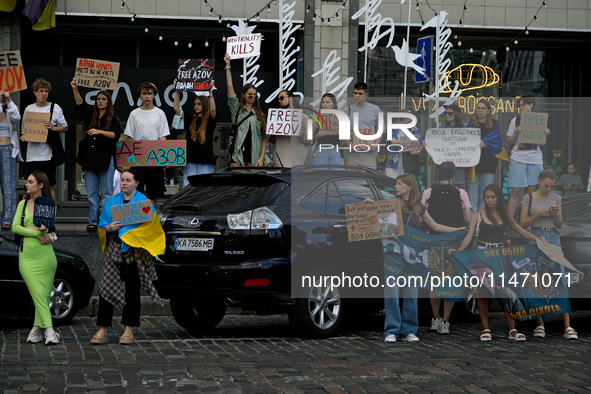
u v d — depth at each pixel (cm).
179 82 1247
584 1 1661
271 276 799
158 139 1192
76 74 1167
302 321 835
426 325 1007
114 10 1498
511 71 1722
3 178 1197
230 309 1108
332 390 589
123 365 678
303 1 1564
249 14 1547
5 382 602
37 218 789
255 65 1603
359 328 958
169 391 580
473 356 752
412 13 1611
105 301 793
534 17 1620
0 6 1425
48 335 790
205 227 814
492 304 1173
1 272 904
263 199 820
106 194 1166
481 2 1627
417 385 616
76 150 1538
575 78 1756
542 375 660
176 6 1520
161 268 827
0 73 1172
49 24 1464
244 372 656
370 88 1627
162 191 1197
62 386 591
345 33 1578
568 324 892
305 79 1565
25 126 1144
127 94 1559
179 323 916
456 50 1692
